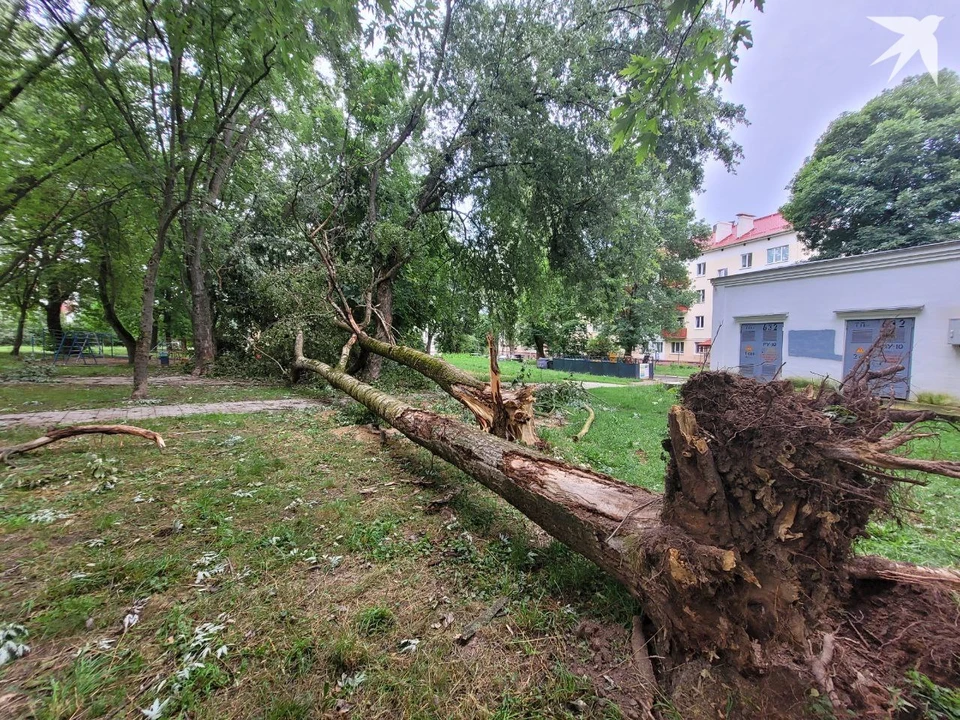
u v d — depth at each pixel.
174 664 1.61
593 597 2.06
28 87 7.46
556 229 10.25
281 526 2.74
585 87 8.50
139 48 7.42
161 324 21.88
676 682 1.52
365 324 9.23
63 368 14.35
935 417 1.60
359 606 1.98
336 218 10.66
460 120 9.62
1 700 1.43
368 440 5.02
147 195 8.69
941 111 12.81
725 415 1.54
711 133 10.55
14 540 2.51
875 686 1.34
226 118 7.93
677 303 22.53
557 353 23.33
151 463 3.99
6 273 11.34
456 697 1.50
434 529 2.80
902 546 2.64
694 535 1.54
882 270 8.45
